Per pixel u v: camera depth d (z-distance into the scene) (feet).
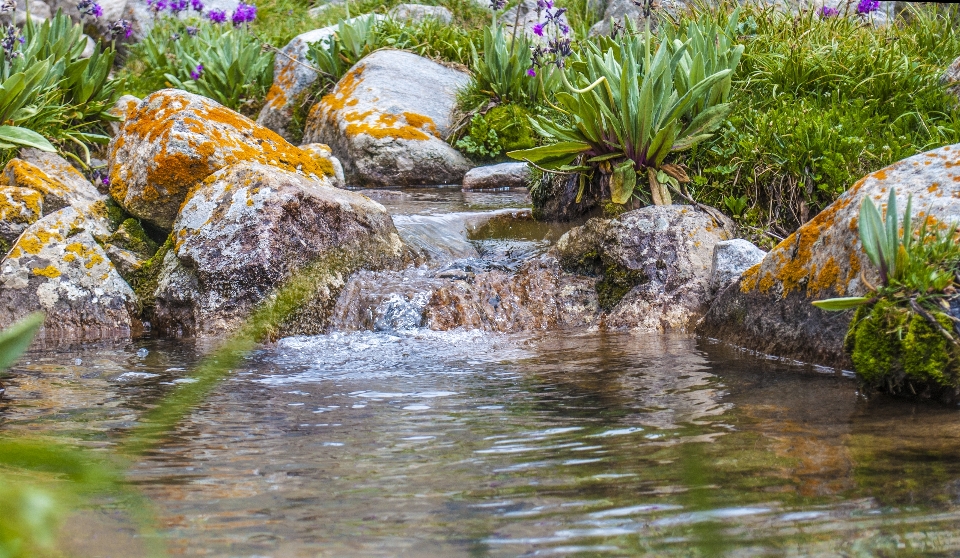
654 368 12.49
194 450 8.30
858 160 18.69
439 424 9.34
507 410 9.96
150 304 17.98
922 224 11.72
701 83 18.30
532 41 33.55
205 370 2.77
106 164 25.40
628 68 19.63
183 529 5.92
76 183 21.04
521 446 8.31
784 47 24.16
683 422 9.16
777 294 13.84
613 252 17.83
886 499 6.37
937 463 7.38
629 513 6.15
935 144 18.78
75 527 5.49
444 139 33.22
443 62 38.06
